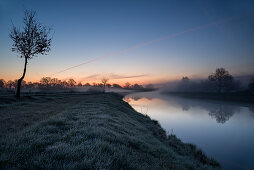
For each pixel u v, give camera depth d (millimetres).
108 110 14086
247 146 13227
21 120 8727
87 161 3193
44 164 2986
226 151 11867
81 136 5105
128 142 5934
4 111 11984
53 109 14430
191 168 5762
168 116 28609
